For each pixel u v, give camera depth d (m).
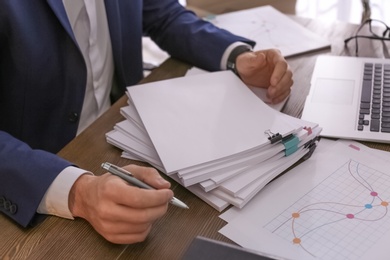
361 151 0.82
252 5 1.53
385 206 0.70
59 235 0.70
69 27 1.06
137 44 1.31
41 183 0.73
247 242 0.66
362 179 0.76
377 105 0.91
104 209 0.66
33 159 0.76
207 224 0.70
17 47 1.03
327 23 1.26
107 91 1.30
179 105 0.88
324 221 0.69
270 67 0.99
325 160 0.81
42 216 0.74
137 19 1.26
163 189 0.67
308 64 1.09
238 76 1.04
